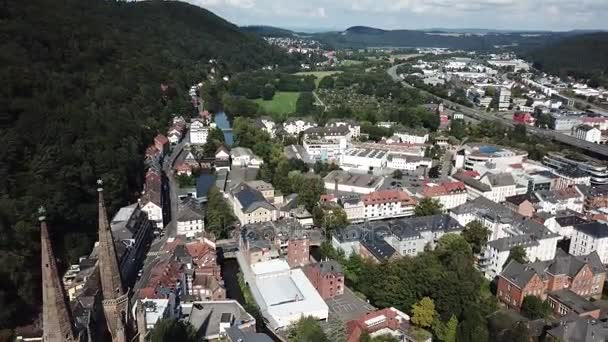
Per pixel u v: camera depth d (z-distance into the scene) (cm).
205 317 14362
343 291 16850
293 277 17212
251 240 18600
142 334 6600
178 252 17088
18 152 19950
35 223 17125
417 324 14512
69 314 5172
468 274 16212
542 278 15938
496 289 17238
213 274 16625
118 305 6022
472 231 19650
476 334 13338
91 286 12888
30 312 15250
